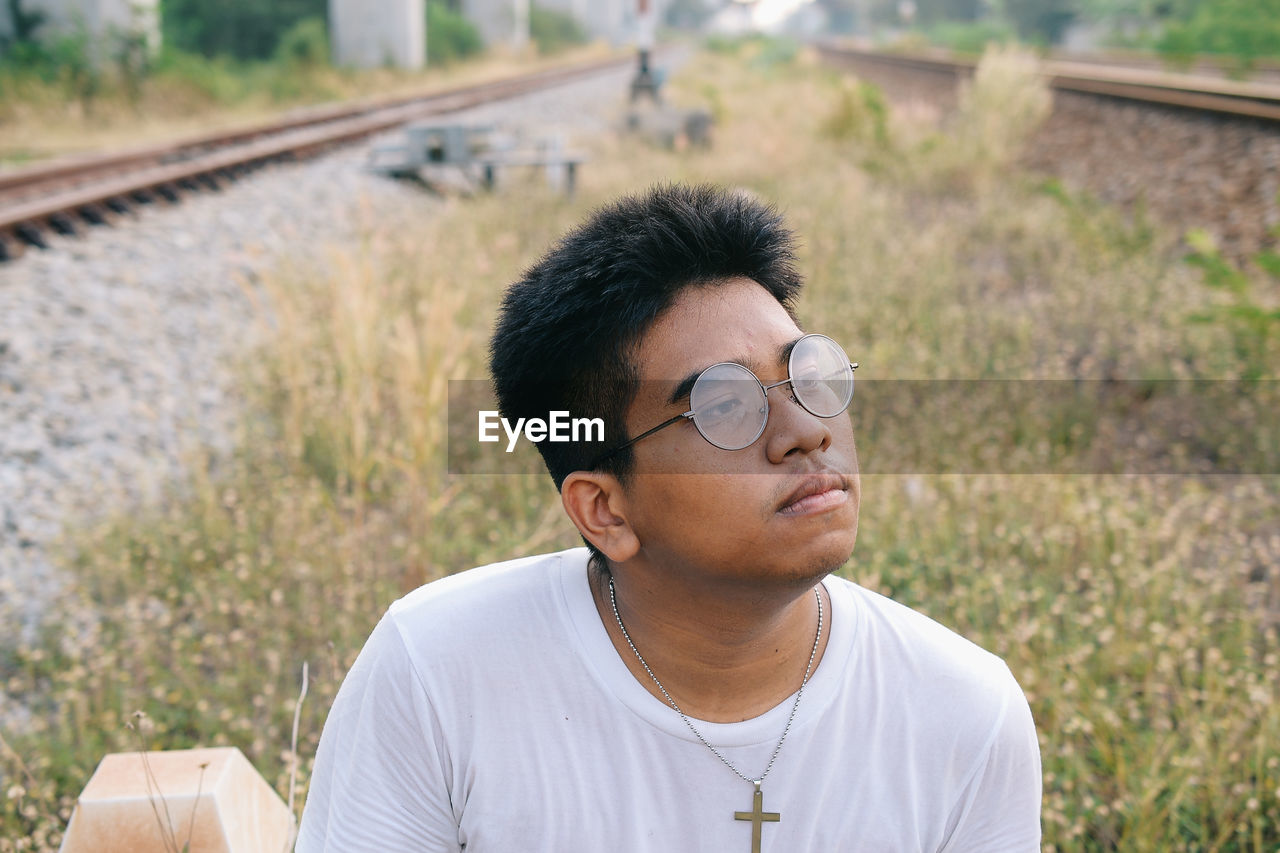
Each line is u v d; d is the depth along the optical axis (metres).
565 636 1.12
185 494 4.49
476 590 1.19
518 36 48.94
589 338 1.03
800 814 1.09
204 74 21.77
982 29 54.41
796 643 1.09
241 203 9.80
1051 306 7.21
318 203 10.22
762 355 0.99
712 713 1.10
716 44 61.25
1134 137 13.53
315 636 3.42
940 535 4.09
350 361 4.32
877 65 37.97
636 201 1.07
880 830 1.09
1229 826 2.55
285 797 2.63
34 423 4.96
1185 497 4.54
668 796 1.10
